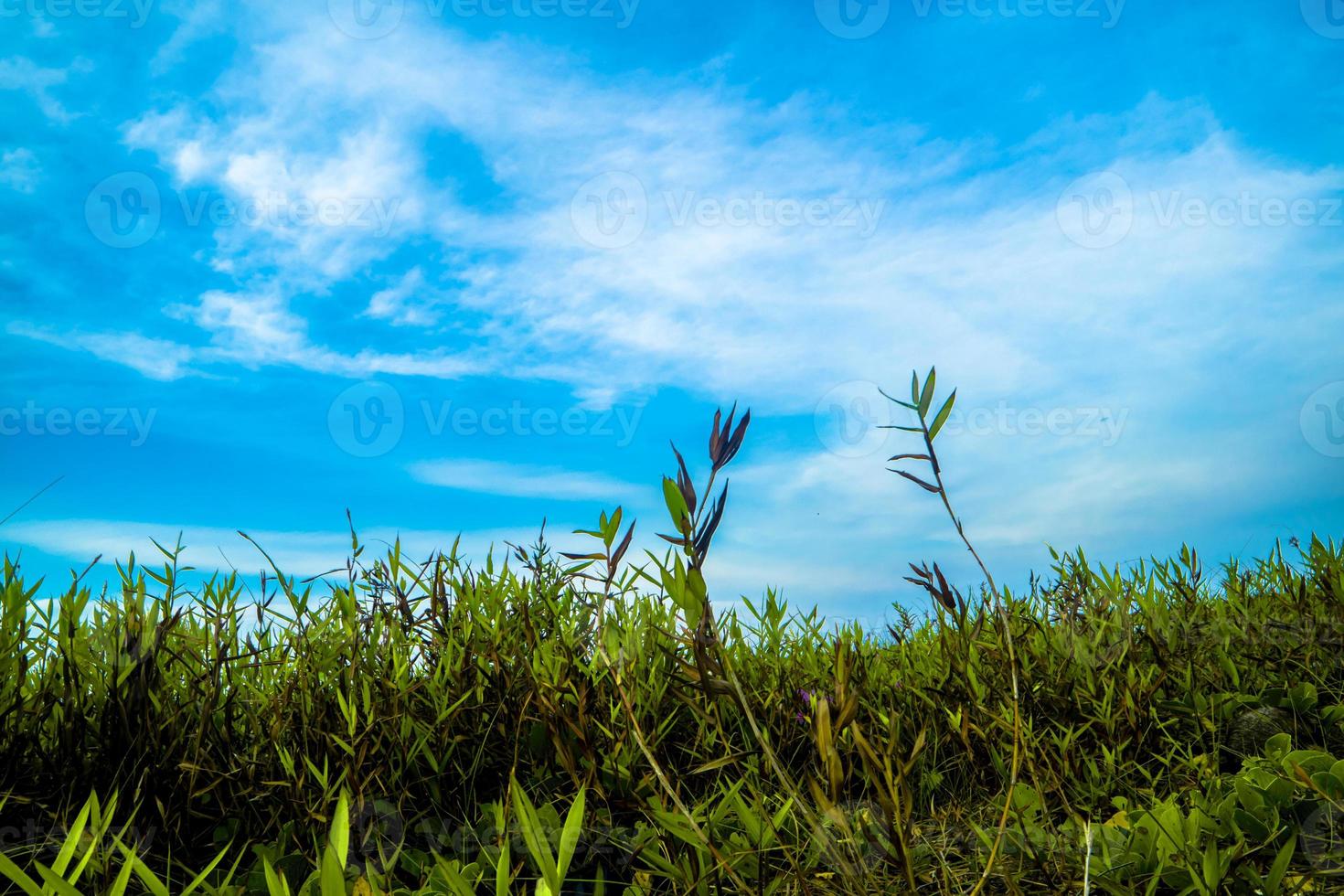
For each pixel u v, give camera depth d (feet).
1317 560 10.93
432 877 5.60
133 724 6.53
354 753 6.57
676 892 5.52
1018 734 4.96
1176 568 10.88
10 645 6.41
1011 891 5.04
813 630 10.54
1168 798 6.91
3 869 3.65
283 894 4.17
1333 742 7.78
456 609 8.77
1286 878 5.30
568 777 7.23
